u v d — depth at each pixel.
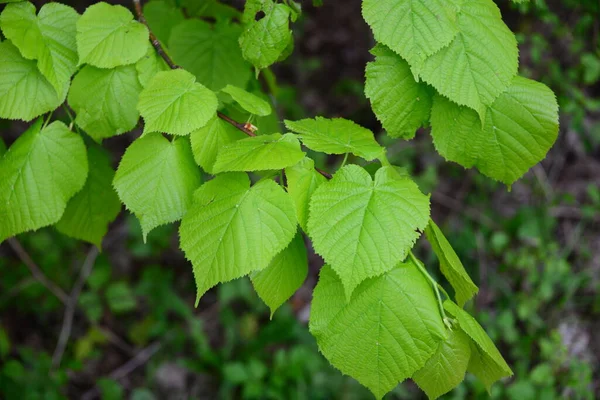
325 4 1.97
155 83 0.63
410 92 0.65
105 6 0.67
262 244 0.59
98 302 1.35
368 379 0.60
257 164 0.59
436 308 0.60
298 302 1.46
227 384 1.30
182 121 0.62
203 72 0.77
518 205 1.51
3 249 1.40
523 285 1.35
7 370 1.21
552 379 1.17
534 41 1.17
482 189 1.51
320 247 0.58
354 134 0.64
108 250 1.53
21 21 0.66
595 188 1.35
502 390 1.20
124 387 1.35
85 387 1.35
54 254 1.41
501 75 0.63
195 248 0.60
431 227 0.63
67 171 0.67
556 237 1.45
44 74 0.65
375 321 0.60
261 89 0.82
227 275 0.59
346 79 1.86
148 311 1.47
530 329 1.29
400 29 0.62
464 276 0.62
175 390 1.34
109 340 1.41
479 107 0.63
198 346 1.37
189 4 0.81
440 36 0.62
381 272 0.58
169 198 0.64
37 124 0.67
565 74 1.22
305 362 1.27
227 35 0.78
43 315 1.41
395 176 0.63
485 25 0.63
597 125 1.43
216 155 0.64
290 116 1.69
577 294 1.36
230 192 0.60
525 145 0.64
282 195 0.60
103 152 0.73
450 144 0.66
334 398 1.24
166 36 0.80
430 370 0.61
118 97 0.67
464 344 0.61
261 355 1.36
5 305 1.39
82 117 0.67
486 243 1.43
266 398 1.26
